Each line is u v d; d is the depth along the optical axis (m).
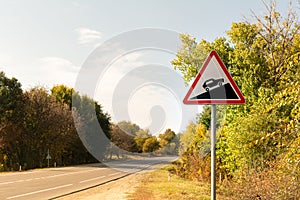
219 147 15.99
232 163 15.08
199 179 17.27
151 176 17.44
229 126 13.66
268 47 19.06
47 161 38.38
